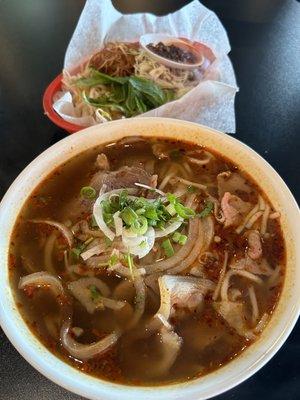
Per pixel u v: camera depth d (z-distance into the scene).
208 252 0.24
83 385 0.19
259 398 0.22
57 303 0.23
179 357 0.21
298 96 0.35
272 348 0.20
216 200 0.26
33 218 0.25
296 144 0.32
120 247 0.23
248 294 0.22
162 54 0.36
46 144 0.32
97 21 0.36
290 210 0.24
